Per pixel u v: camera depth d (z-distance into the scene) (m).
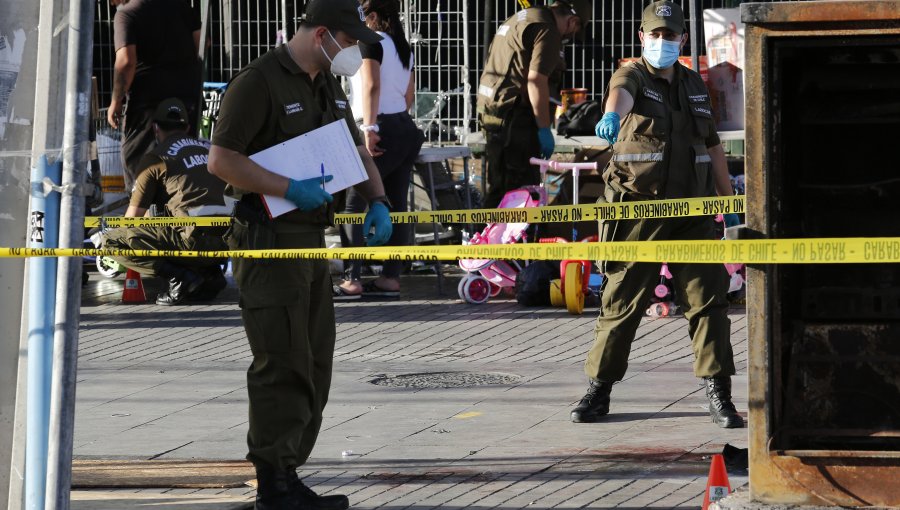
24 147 15.28
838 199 15.98
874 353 15.83
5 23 15.04
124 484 20.02
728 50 39.78
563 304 37.41
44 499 15.09
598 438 23.11
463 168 46.84
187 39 42.22
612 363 24.30
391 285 39.62
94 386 28.56
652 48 24.11
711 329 23.88
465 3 52.97
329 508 18.23
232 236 18.27
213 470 20.94
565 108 45.06
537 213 23.33
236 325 36.03
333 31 18.11
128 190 42.47
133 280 39.69
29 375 15.09
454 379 28.84
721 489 16.69
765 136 14.01
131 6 41.22
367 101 37.09
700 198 23.64
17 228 15.43
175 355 32.16
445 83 53.94
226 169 17.66
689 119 24.52
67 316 14.30
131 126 41.88
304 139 18.12
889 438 15.27
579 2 41.25
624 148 24.28
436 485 20.17
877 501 13.96
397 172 38.94
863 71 15.12
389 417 25.16
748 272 14.13
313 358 18.92
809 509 13.97
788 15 13.74
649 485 19.89
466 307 38.25
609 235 24.22
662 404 25.92
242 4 53.19
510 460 21.62
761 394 14.18
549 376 29.03
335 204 18.95
